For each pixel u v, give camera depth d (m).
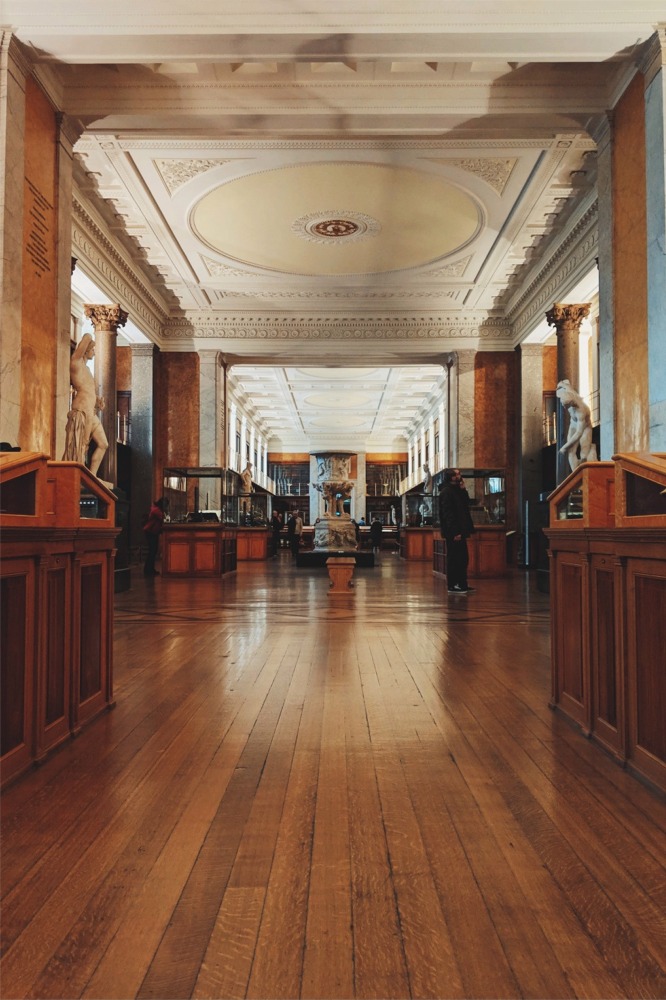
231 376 27.92
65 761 3.46
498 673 5.42
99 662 4.33
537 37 7.58
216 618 8.56
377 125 9.16
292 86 8.89
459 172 12.44
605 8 7.44
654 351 7.48
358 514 43.19
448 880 2.31
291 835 2.64
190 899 2.19
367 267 17.03
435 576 16.12
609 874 2.35
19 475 3.26
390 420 39.38
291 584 13.80
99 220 14.39
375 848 2.54
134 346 19.77
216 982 1.80
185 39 7.59
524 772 3.31
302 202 13.56
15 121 7.68
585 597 3.86
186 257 16.50
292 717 4.22
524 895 2.22
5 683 3.13
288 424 40.91
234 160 12.02
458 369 20.42
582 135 11.09
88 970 1.85
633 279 8.20
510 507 20.33
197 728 4.00
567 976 1.82
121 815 2.83
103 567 4.39
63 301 8.95
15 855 2.49
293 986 1.78
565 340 16.14
